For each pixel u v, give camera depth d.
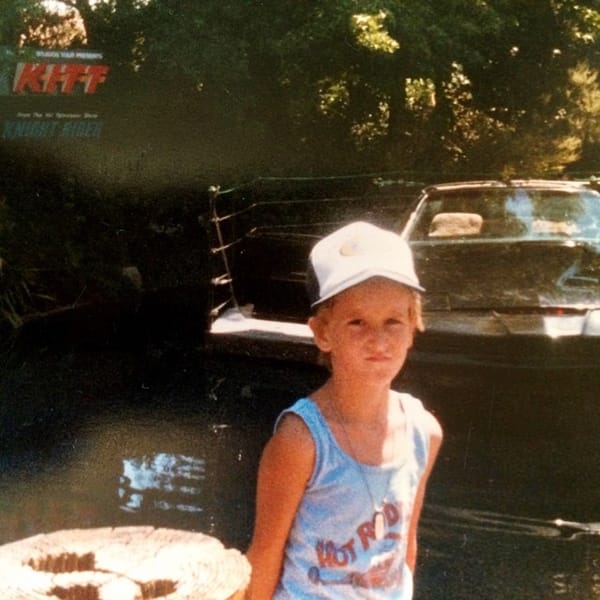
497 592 4.12
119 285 13.22
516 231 8.34
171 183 15.12
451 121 20.27
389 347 1.95
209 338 7.35
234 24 14.98
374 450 1.98
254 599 1.99
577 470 5.39
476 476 5.36
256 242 8.08
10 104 13.34
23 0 13.05
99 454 5.89
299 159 17.30
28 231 12.59
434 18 16.25
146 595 1.46
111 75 14.78
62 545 1.55
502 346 6.54
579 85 20.89
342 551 1.95
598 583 4.20
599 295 7.29
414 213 8.59
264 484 2.00
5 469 5.62
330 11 14.73
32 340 9.91
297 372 7.24
